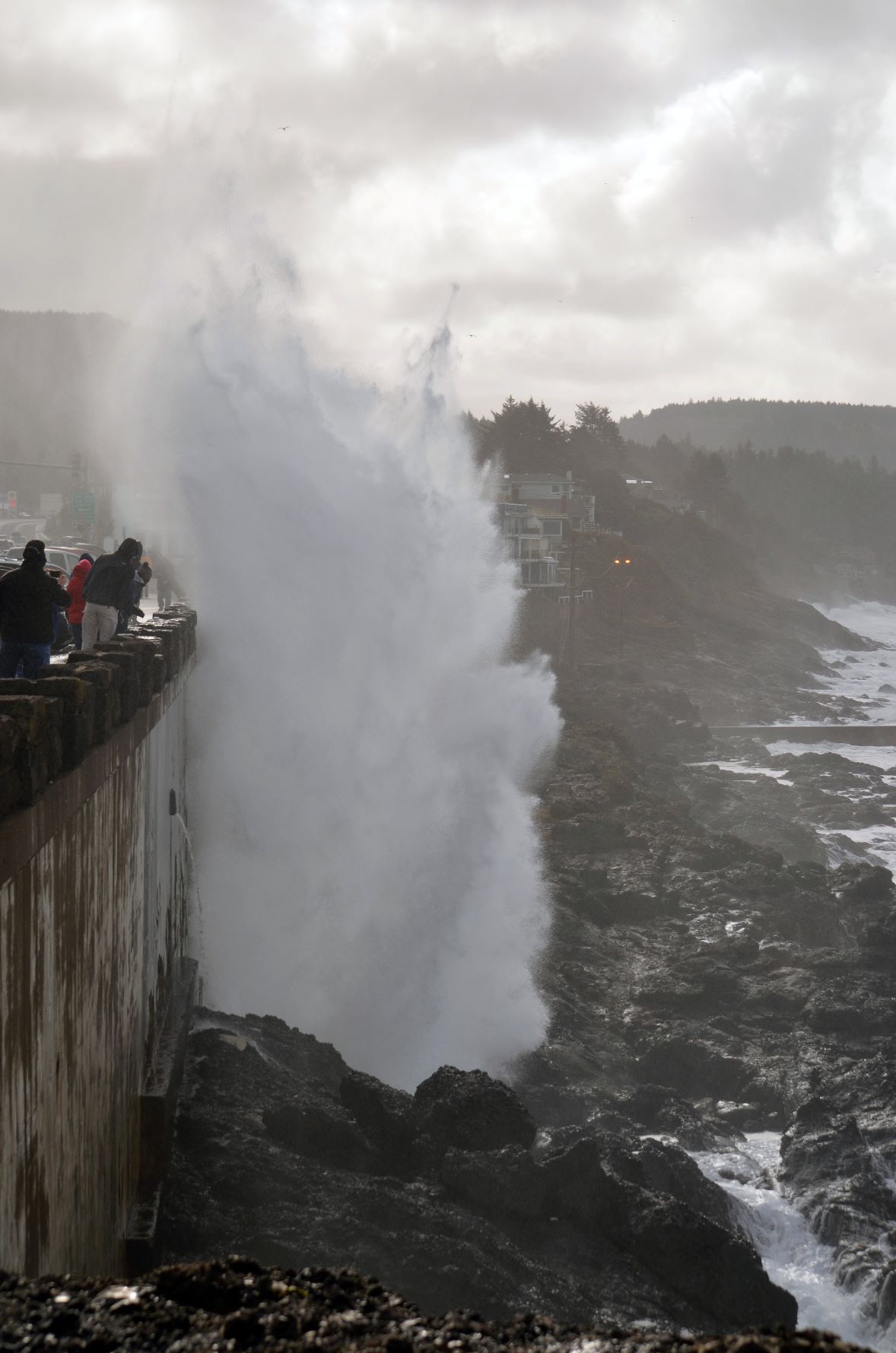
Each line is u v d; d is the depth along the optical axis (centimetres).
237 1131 1628
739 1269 1603
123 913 1229
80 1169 923
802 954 3372
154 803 1600
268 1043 2086
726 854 4153
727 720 8531
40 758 739
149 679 1448
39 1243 743
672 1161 2048
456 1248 1452
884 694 10369
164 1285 425
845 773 6397
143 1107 1400
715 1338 356
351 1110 1820
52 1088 799
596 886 3778
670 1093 2561
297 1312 394
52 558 3450
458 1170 1642
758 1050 2825
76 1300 402
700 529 14338
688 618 11369
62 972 834
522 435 14212
